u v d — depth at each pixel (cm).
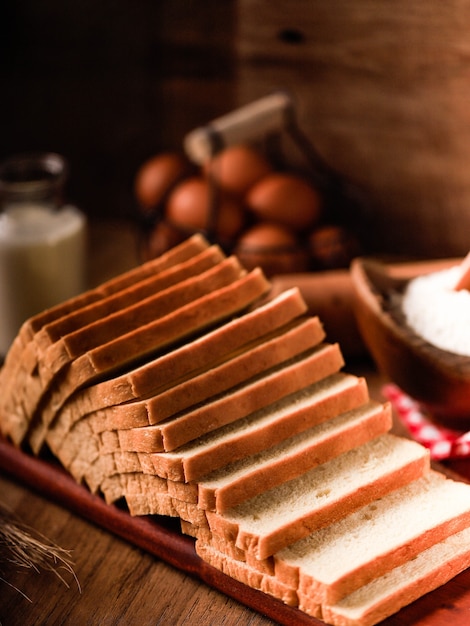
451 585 58
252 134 81
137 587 60
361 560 57
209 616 58
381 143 86
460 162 84
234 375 62
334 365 64
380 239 89
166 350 64
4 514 65
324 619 56
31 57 94
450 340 65
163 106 92
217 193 81
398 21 81
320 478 61
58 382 63
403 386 67
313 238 80
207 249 68
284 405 63
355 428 61
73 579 61
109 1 90
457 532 60
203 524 59
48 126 96
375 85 84
